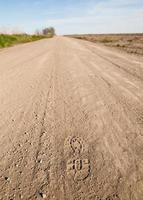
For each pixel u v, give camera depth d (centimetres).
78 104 443
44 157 267
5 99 479
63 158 264
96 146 289
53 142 301
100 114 392
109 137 312
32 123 362
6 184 223
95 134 321
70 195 207
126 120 366
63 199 202
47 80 643
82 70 788
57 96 495
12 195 208
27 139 311
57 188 216
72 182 224
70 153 275
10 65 895
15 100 472
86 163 254
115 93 506
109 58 1110
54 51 1509
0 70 786
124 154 270
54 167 248
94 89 543
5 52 1481
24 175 235
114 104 438
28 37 4012
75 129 338
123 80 622
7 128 347
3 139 313
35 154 274
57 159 263
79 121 365
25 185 221
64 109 418
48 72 757
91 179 228
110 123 356
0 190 215
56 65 905
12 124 361
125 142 298
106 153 273
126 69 782
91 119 372
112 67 836
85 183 222
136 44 2322
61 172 239
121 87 552
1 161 261
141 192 210
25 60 1048
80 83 605
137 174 234
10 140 310
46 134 324
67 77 679
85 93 513
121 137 311
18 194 209
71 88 557
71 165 251
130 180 225
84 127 344
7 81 628
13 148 289
